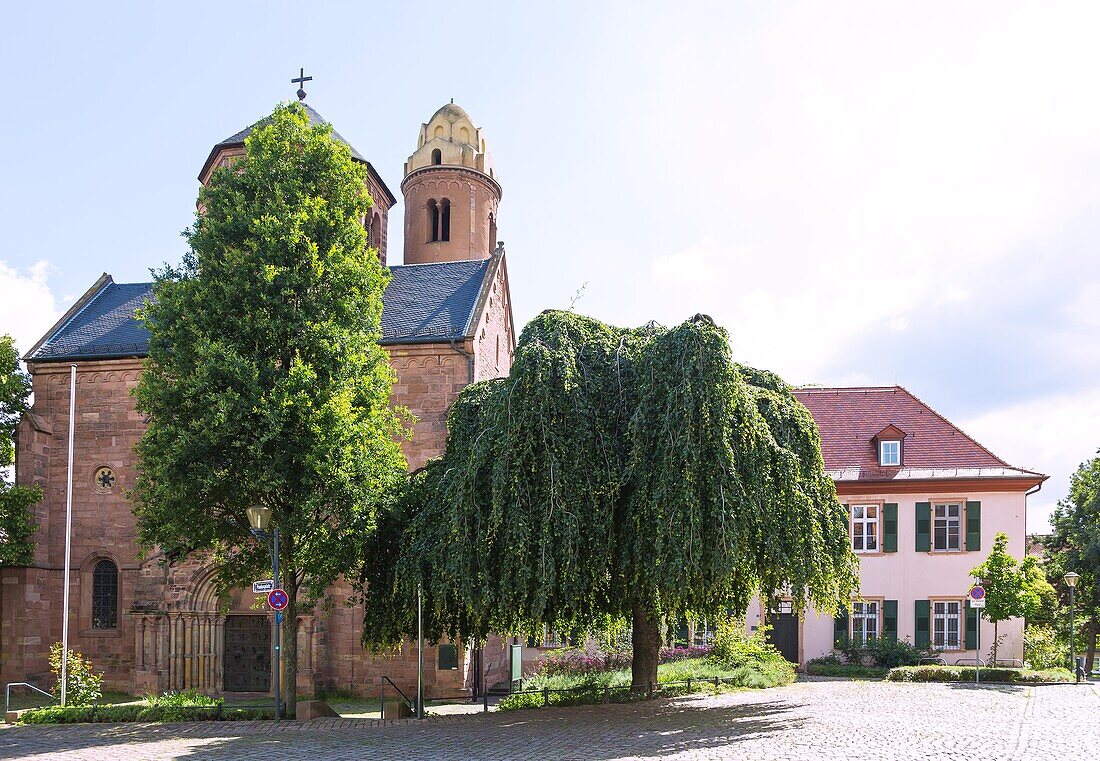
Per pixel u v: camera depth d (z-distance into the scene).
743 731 14.98
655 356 18.11
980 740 13.78
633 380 18.94
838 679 30.08
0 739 15.91
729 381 17.61
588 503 17.36
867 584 34.00
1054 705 18.86
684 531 16.48
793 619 34.38
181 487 18.50
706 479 16.89
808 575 17.69
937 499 34.03
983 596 25.30
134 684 26.61
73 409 25.59
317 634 25.94
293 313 19.78
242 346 19.58
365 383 20.58
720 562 16.41
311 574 19.91
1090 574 36.53
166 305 20.12
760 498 17.31
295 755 13.59
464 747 14.01
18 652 28.14
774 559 17.44
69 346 30.44
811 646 33.94
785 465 18.25
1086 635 38.47
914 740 13.79
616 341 20.03
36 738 16.00
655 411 17.73
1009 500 33.56
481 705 24.03
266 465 18.58
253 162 20.89
